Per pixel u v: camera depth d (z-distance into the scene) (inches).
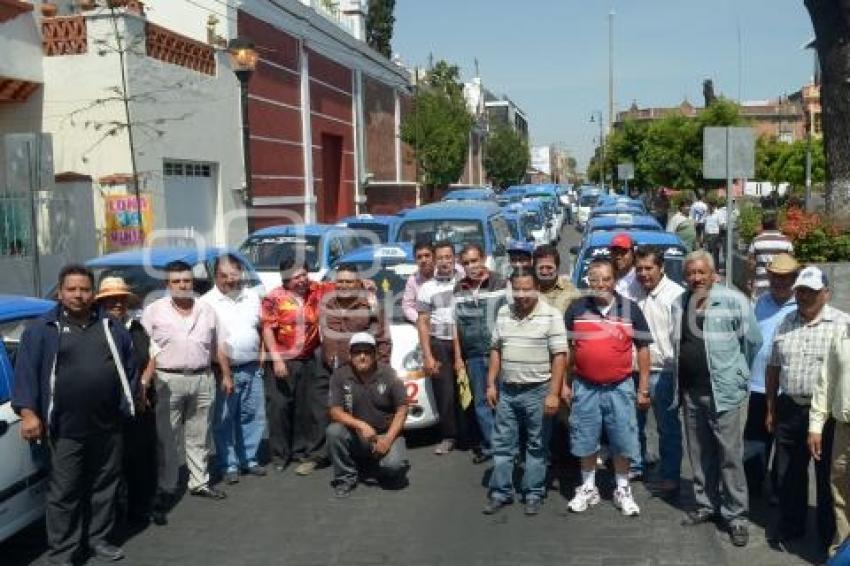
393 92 1513.3
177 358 266.7
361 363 272.8
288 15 980.6
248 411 297.3
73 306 224.7
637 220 508.4
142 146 641.0
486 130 2746.1
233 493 281.0
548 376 252.4
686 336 238.8
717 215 840.9
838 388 210.7
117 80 623.8
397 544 234.7
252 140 876.0
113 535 247.0
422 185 1568.7
